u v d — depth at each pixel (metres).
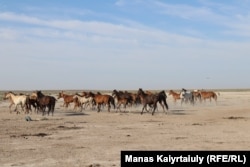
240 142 18.31
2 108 46.09
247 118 32.00
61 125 26.62
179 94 52.69
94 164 13.62
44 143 18.45
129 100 41.50
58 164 13.70
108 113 38.25
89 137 20.48
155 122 28.88
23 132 22.70
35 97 38.28
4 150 16.52
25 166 13.44
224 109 44.19
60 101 64.88
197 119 31.36
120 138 20.05
